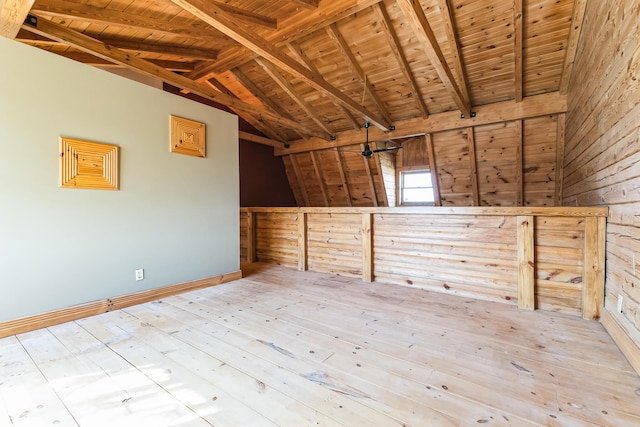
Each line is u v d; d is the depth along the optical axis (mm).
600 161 2828
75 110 2795
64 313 2723
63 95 2723
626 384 1764
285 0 3652
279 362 2025
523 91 4707
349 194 8086
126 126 3150
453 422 1456
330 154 7426
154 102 3395
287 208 5098
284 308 3096
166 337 2416
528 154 5328
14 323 2463
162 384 1780
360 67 4898
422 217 3783
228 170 4238
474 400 1622
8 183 2445
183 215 3688
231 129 4293
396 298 3418
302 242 4918
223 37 4012
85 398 1653
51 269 2666
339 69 5047
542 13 3510
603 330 2525
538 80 4449
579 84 3684
